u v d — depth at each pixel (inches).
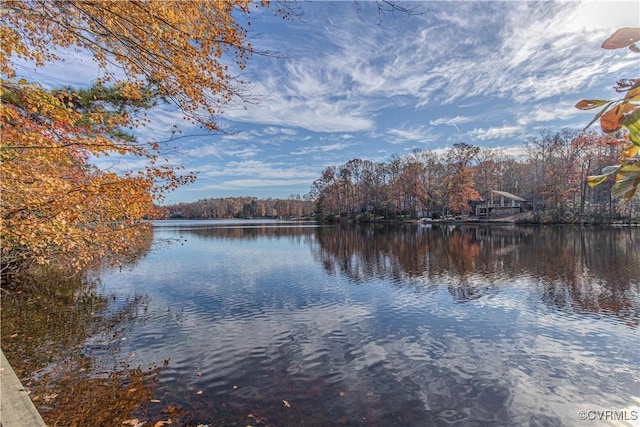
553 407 182.4
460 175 1934.1
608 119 26.9
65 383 207.8
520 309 347.6
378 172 2506.2
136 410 178.7
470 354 245.9
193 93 166.2
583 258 633.6
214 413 176.4
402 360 237.5
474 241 998.4
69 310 366.6
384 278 518.6
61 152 185.2
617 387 200.7
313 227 2202.3
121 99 253.3
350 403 185.9
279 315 342.6
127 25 141.6
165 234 1632.6
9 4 128.7
